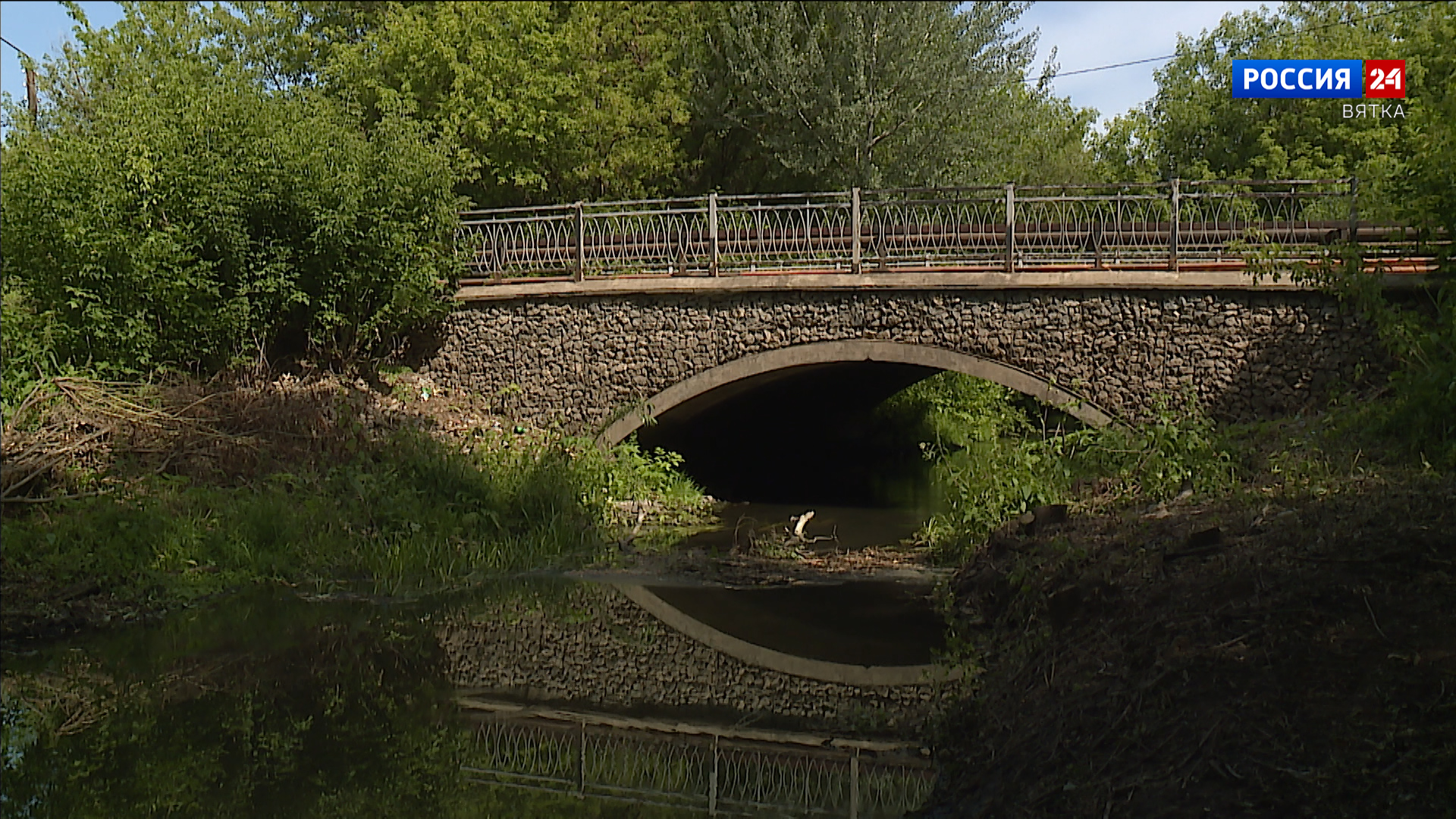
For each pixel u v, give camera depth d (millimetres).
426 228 16641
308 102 17938
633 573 12180
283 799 6203
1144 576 6707
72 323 14922
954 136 25375
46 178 14859
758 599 10984
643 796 6188
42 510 11562
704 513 16078
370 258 16141
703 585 11633
